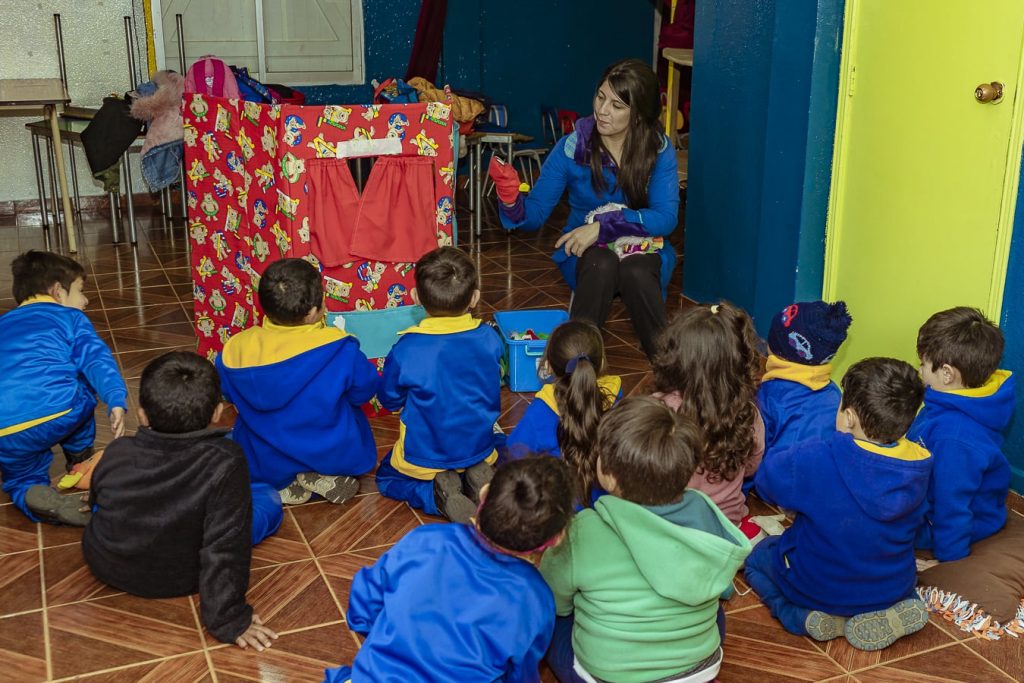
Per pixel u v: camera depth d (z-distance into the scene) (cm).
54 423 239
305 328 240
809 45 310
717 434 205
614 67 307
